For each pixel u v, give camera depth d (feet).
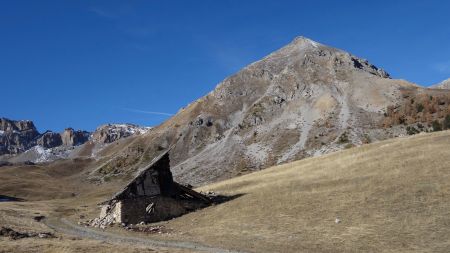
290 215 167.43
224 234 159.02
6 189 642.63
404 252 125.39
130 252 114.62
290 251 134.21
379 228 143.23
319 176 213.46
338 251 131.44
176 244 146.61
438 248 125.59
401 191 167.02
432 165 187.11
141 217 203.51
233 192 224.74
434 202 154.20
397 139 274.36
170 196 208.64
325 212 163.63
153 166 210.79
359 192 174.91
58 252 109.50
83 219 241.14
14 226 163.63
